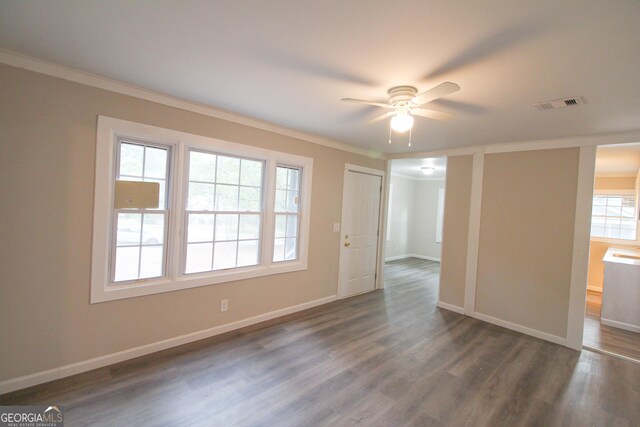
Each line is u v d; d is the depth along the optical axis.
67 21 1.60
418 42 1.64
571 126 2.94
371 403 2.21
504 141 3.74
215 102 2.82
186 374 2.46
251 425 1.94
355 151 4.64
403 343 3.22
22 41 1.85
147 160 2.71
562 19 1.37
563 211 3.43
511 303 3.77
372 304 4.46
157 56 1.97
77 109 2.27
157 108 2.64
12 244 2.08
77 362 2.37
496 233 3.92
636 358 3.08
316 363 2.73
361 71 2.03
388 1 1.32
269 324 3.55
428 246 8.59
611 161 4.66
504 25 1.45
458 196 4.31
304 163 3.91
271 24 1.55
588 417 2.16
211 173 3.11
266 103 2.78
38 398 2.08
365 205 4.96
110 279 2.55
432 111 2.41
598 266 5.78
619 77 1.89
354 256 4.84
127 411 2.00
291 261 3.94
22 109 2.07
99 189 2.39
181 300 2.92
